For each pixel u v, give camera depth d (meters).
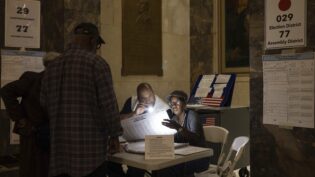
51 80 2.13
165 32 5.08
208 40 5.23
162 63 5.04
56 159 2.09
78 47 2.12
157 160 2.10
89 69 2.03
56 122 2.08
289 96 1.86
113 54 4.42
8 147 3.15
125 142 2.56
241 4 4.85
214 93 4.39
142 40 4.75
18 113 2.37
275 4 1.90
